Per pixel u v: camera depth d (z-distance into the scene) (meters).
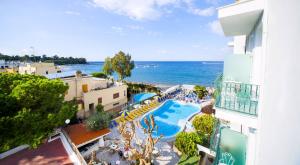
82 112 23.98
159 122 25.69
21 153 14.26
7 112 12.58
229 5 6.02
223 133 8.27
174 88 43.47
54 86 15.02
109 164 14.66
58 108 15.71
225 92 6.93
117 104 30.08
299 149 4.83
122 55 40.72
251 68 7.30
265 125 4.90
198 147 15.27
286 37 4.73
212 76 105.50
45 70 34.75
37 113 13.48
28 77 16.50
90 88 26.56
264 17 4.97
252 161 6.81
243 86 6.98
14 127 11.95
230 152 8.03
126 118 24.88
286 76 4.77
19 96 12.89
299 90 4.75
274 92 4.80
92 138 16.98
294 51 4.72
